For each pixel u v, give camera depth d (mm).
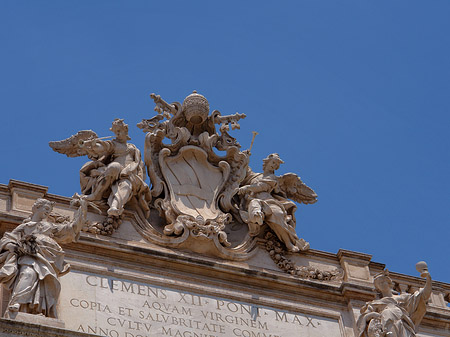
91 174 49906
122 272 47656
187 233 49469
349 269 51500
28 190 48656
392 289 52000
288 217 51562
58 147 50562
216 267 48969
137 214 49719
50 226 46062
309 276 50844
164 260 48438
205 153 52406
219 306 48219
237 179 52312
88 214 48969
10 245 44594
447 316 51781
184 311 47438
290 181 52938
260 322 48438
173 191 50906
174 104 53188
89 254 47688
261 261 50625
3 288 45125
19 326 41781
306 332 48875
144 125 52156
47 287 44062
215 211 51031
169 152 51844
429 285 49812
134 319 46406
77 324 45469
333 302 50281
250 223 51000
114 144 50875
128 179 49812
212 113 53312
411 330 48969
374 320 48688
